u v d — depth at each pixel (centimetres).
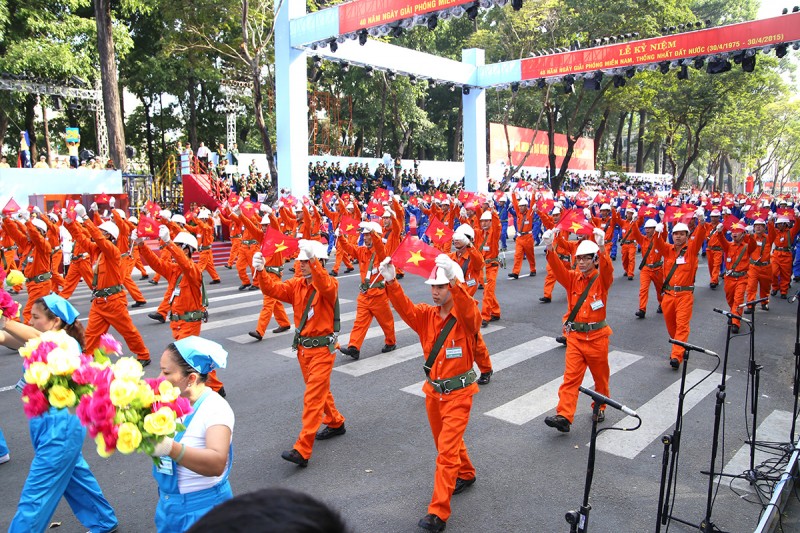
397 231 1101
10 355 1034
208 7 2645
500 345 1088
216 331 1187
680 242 962
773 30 2050
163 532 348
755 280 1346
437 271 510
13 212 1577
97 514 489
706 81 4066
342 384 878
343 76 4284
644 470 623
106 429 289
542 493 573
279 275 1235
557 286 1653
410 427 725
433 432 555
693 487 589
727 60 2252
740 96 4381
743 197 3509
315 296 630
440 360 526
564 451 666
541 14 3291
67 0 2683
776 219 1575
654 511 543
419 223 2417
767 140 7269
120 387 288
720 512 544
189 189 2589
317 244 618
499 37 3622
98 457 649
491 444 682
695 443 691
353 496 564
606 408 795
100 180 2264
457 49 4919
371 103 4272
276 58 2414
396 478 600
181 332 823
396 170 3350
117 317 905
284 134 2438
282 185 2475
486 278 1240
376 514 532
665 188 5191
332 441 687
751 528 518
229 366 961
